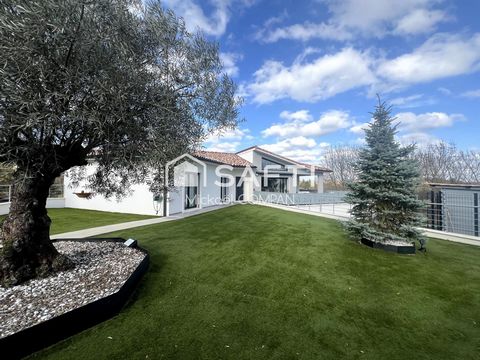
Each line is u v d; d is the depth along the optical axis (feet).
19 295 10.11
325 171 79.36
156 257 17.10
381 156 19.62
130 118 10.26
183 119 12.87
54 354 7.63
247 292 12.35
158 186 16.35
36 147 9.02
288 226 28.63
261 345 8.38
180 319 9.86
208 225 29.01
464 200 28.04
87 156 12.41
